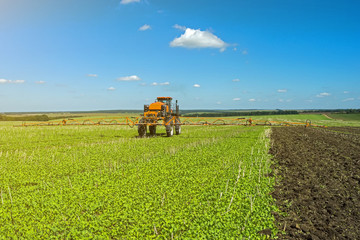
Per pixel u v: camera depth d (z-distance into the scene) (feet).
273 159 48.47
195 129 118.62
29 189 30.19
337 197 29.07
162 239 20.06
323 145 67.56
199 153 50.85
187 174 35.96
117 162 43.80
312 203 27.40
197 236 20.13
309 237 20.59
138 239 20.16
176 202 26.18
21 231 21.11
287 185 33.04
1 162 44.06
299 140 78.69
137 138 75.05
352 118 276.21
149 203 25.68
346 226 22.86
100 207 25.32
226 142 67.51
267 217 23.62
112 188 30.22
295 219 23.81
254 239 20.16
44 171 38.01
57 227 21.81
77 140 73.10
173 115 87.20
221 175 35.91
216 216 23.15
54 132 95.20
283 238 20.67
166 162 43.04
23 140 73.31
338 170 40.42
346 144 70.13
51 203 25.93
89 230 21.30
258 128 131.54
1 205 26.04
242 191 29.25
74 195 28.30
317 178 36.22
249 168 39.75
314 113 373.40
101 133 92.58
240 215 23.61
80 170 39.65
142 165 41.22
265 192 29.84
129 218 22.99
